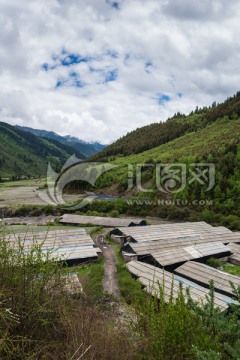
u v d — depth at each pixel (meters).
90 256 28.17
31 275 6.48
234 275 23.53
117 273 24.55
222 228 39.09
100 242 35.91
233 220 43.44
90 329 6.14
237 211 45.41
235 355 4.90
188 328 5.71
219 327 5.76
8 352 5.13
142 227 38.28
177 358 5.54
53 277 7.43
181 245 31.45
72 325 6.09
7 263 6.49
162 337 5.69
